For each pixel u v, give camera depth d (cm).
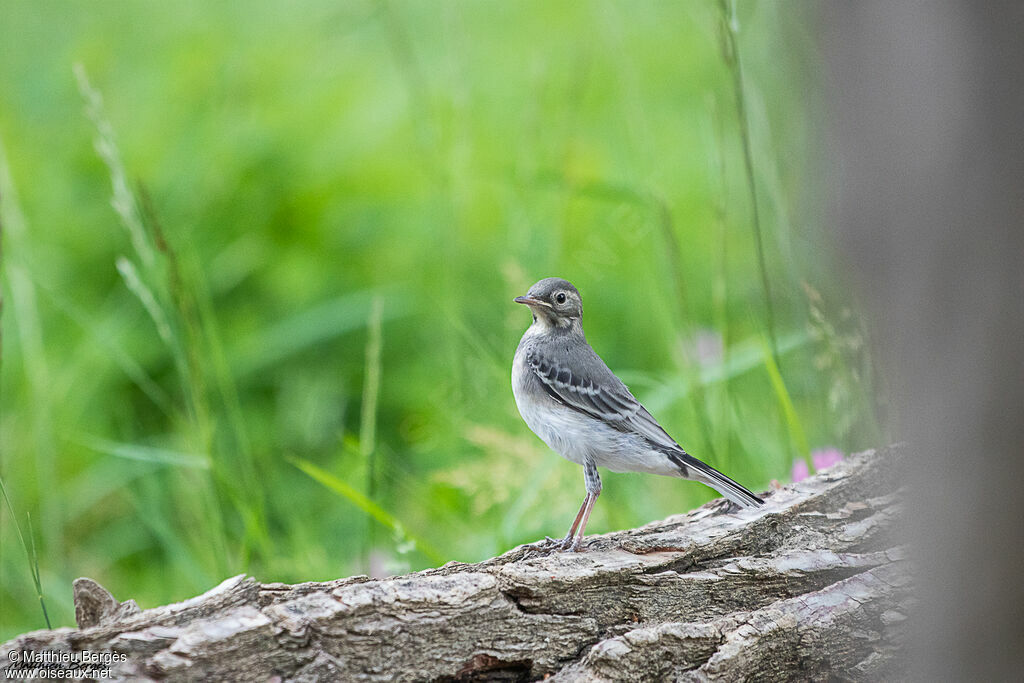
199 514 1170
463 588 640
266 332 1403
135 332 1388
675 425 1242
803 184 854
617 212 1391
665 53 1844
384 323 1438
